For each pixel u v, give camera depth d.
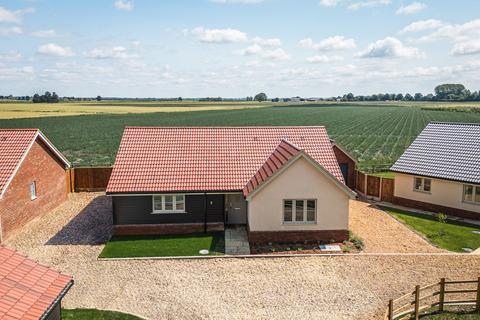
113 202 26.58
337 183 24.91
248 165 29.08
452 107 175.88
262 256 23.22
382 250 24.30
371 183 36.06
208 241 25.64
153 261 22.69
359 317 17.17
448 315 16.72
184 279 20.58
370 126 99.81
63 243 25.47
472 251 24.08
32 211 29.16
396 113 144.00
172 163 28.61
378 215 31.30
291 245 25.02
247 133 31.86
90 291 19.41
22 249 24.48
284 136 31.75
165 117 115.56
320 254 23.53
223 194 27.42
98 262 22.59
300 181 24.88
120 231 26.81
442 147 33.75
